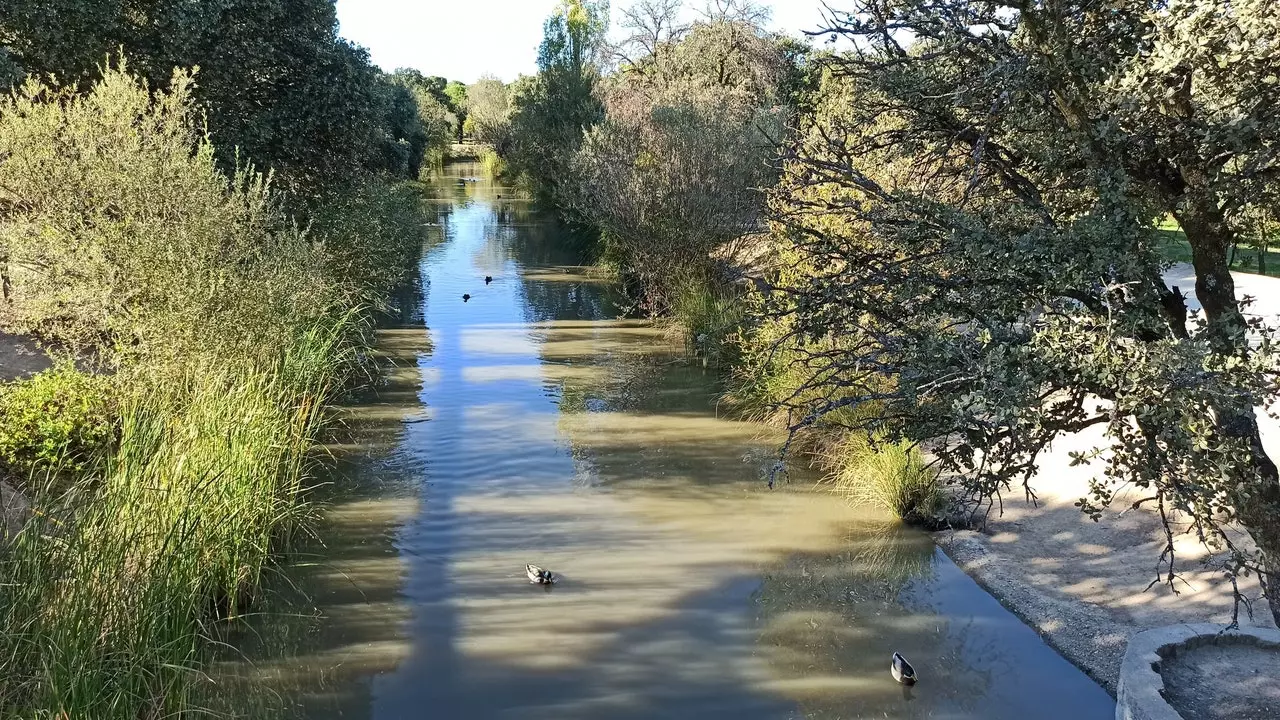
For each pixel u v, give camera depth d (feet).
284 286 29.17
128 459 17.75
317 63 48.39
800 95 75.56
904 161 16.07
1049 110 11.75
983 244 10.30
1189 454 9.20
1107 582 18.76
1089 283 9.91
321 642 17.39
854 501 24.88
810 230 12.55
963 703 15.31
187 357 23.77
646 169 52.54
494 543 22.20
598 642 17.46
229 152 42.80
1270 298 38.11
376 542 22.16
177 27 39.22
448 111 260.83
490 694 15.65
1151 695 11.80
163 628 15.24
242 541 19.15
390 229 56.44
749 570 20.77
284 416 25.22
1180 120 10.43
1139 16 10.59
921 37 13.01
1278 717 11.50
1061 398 14.28
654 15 100.27
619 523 23.49
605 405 34.83
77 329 25.81
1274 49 9.25
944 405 10.60
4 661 12.94
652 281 52.60
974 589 19.75
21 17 34.55
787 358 29.76
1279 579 11.66
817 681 16.05
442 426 31.83
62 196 26.55
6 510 17.87
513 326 50.52
